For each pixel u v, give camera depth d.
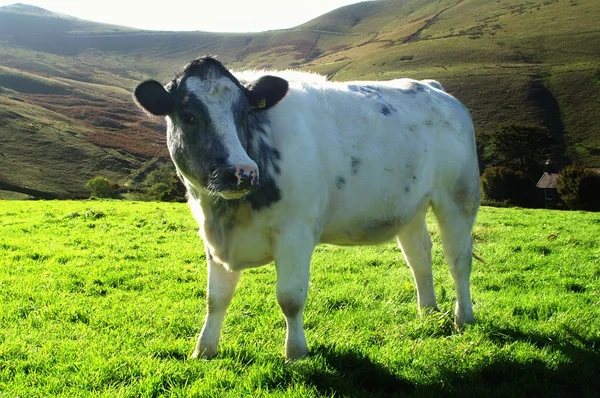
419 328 6.86
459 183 7.24
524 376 5.30
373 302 8.48
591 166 79.25
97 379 5.43
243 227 5.61
